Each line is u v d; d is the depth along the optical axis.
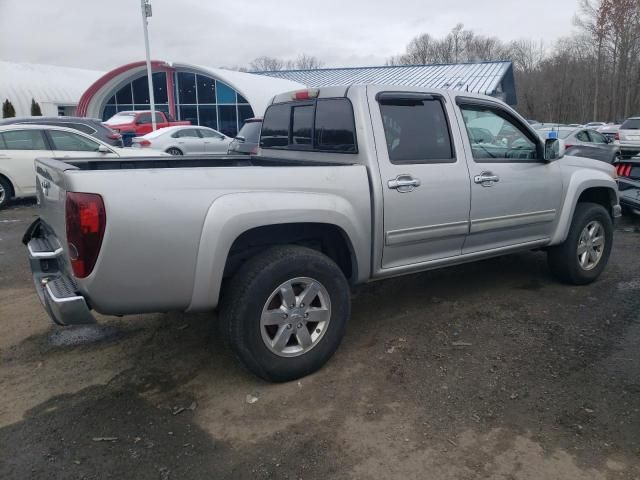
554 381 3.36
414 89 3.91
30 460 2.69
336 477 2.55
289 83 35.06
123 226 2.77
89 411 3.12
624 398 3.15
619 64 55.41
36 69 43.44
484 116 4.36
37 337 4.16
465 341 3.96
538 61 70.69
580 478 2.51
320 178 3.37
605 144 14.73
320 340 3.44
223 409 3.13
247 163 4.83
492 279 5.41
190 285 2.99
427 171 3.85
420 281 5.39
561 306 4.64
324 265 3.36
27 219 9.29
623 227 8.19
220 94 32.09
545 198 4.68
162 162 4.46
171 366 3.67
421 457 2.68
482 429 2.89
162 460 2.68
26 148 10.48
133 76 32.72
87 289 2.82
